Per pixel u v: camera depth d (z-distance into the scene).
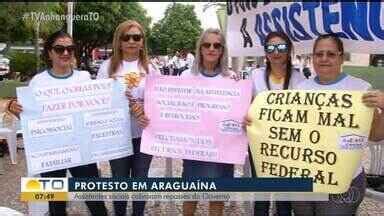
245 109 3.81
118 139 3.97
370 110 3.19
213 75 3.92
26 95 3.78
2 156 7.98
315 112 3.33
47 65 3.93
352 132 3.21
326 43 3.39
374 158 5.53
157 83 3.94
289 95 3.44
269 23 5.10
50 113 3.81
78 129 3.88
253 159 3.59
